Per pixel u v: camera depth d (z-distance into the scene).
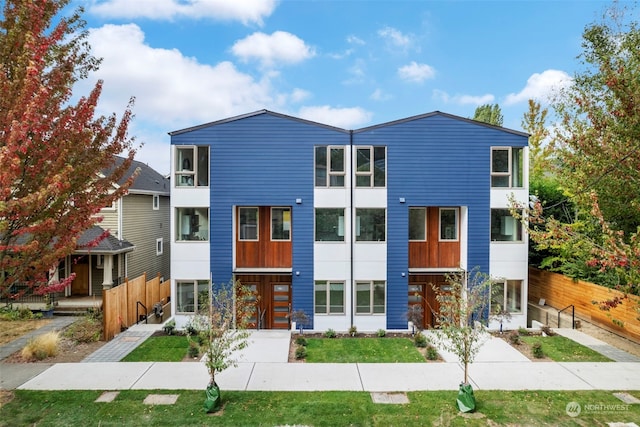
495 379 8.84
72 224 6.78
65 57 7.71
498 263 13.50
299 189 13.34
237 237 13.80
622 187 9.48
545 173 20.75
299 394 8.02
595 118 9.55
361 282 13.44
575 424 6.86
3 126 5.68
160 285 16.17
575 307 13.31
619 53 10.80
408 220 13.46
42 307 14.59
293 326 13.11
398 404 7.59
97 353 10.47
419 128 13.39
